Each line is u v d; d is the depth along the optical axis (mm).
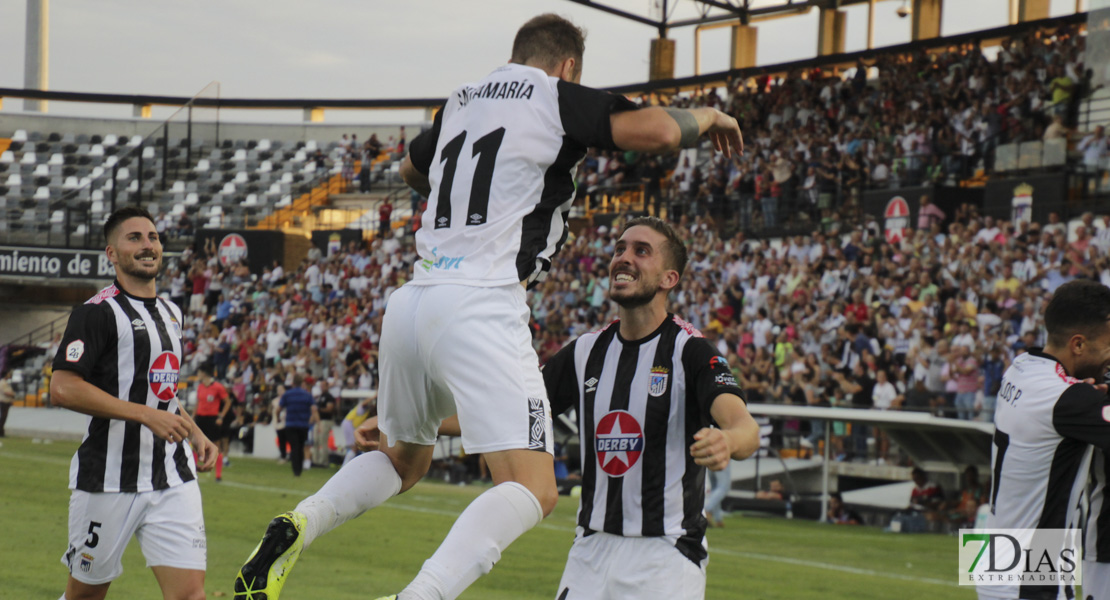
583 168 34375
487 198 3967
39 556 10641
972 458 18172
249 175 45594
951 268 20891
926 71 29359
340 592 9594
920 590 10828
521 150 3967
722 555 13352
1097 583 5414
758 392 20359
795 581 11242
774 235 27438
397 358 4062
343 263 35156
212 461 6285
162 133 44719
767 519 18781
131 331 6117
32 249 37281
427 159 4461
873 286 21438
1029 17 32500
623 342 4918
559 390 5074
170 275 38156
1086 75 23734
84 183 46812
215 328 34250
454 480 23062
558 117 3988
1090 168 22641
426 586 3553
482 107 4133
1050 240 19453
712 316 23375
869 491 19328
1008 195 23438
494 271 3891
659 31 40031
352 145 45875
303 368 28703
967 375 17734
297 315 32594
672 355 4762
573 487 20875
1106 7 23469
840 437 19438
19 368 37812
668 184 32938
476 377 3807
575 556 4910
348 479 4129
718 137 4309
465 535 3660
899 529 17156
